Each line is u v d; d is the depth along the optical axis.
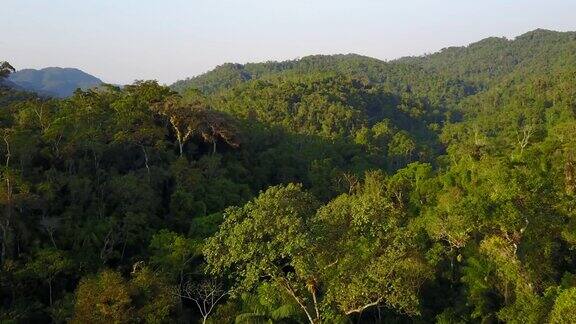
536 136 53.06
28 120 42.09
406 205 41.62
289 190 19.14
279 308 27.52
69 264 31.36
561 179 29.30
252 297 29.44
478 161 38.34
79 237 34.41
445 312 27.41
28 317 29.94
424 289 30.48
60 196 37.78
